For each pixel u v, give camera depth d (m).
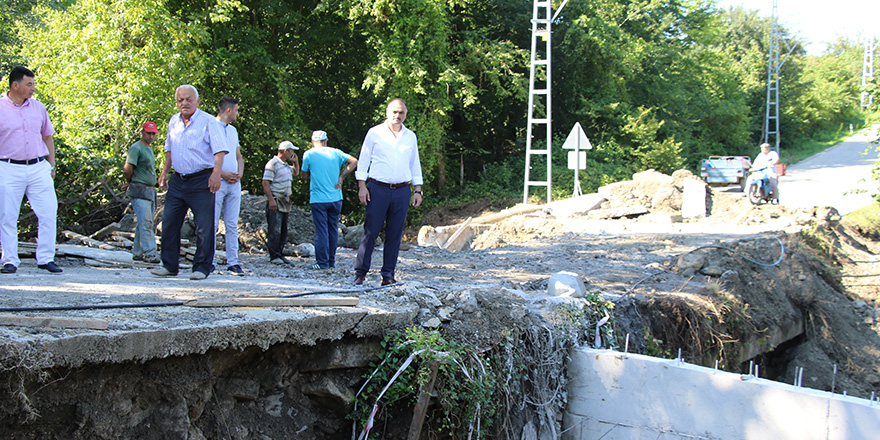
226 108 7.07
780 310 9.02
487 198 23.45
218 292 4.75
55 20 17.50
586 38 26.67
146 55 14.91
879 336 9.66
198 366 3.72
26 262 6.76
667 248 10.69
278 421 4.20
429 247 11.75
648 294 7.13
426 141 22.09
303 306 4.33
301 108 23.69
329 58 24.70
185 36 16.25
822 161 41.31
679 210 15.60
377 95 22.61
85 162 11.59
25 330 3.03
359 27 22.56
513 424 5.02
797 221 13.31
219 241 10.34
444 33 21.84
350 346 4.40
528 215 15.74
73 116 13.59
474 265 9.31
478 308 5.08
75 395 3.28
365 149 5.96
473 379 4.57
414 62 20.77
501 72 26.34
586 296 6.38
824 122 54.97
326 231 8.25
